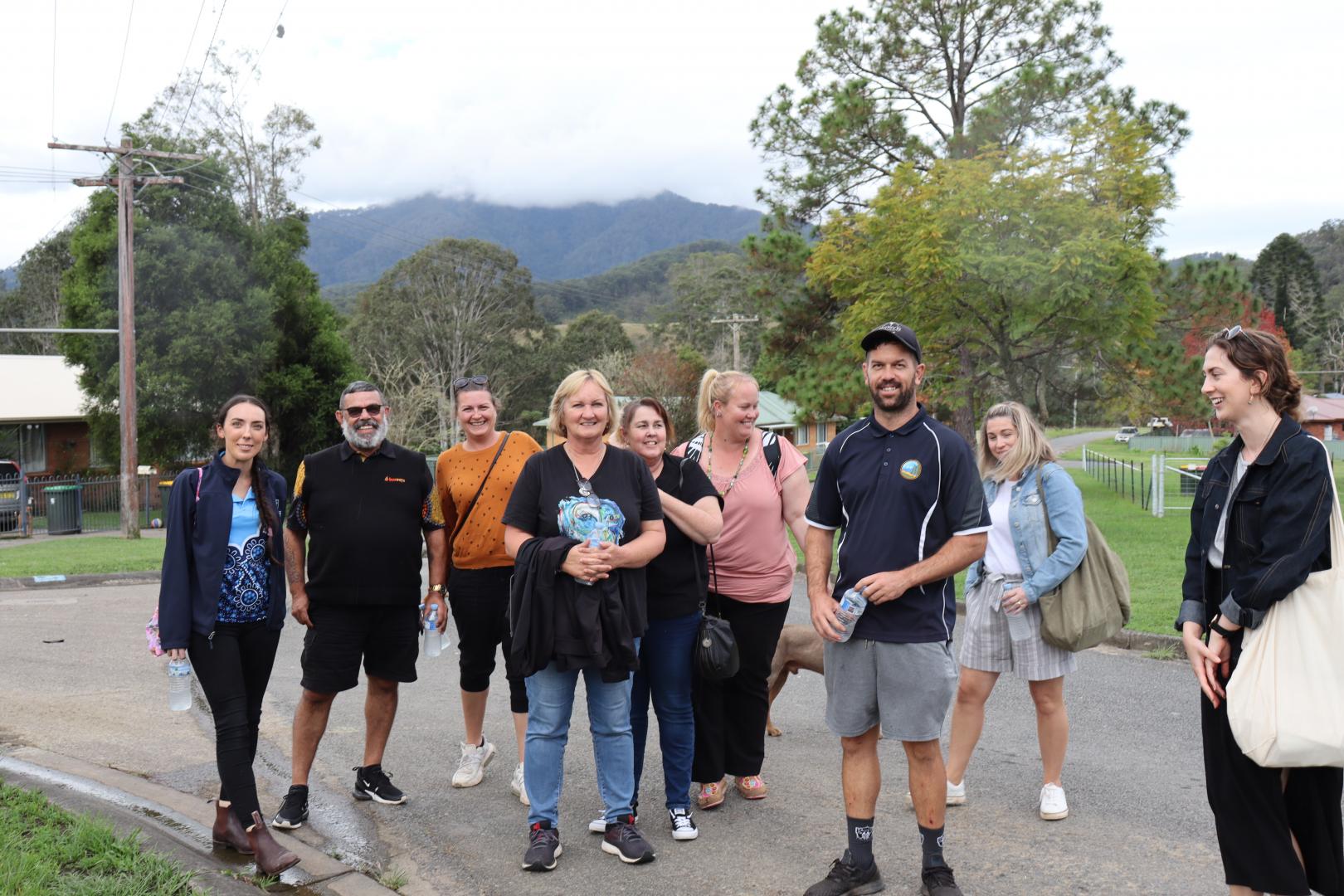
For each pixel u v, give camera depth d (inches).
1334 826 128.4
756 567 197.0
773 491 197.5
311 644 187.6
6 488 999.0
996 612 189.6
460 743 243.0
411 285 2824.8
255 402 170.6
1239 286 911.7
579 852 177.8
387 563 187.3
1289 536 122.1
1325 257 5497.1
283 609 174.7
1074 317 793.6
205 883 150.7
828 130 1037.2
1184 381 895.7
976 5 1055.0
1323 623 122.2
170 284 1263.5
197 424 1306.6
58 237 2630.4
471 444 205.9
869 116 1053.2
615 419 185.8
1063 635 181.3
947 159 832.3
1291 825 130.3
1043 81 945.5
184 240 1282.0
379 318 2790.4
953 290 783.7
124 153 949.8
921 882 162.2
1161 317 921.5
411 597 191.9
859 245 862.5
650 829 189.0
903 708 152.6
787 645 235.8
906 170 805.9
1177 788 205.2
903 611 152.6
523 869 169.3
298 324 1379.2
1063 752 189.5
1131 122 792.9
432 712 273.3
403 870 169.0
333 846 178.9
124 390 932.0
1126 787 206.1
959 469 151.3
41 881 139.9
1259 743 122.2
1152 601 404.5
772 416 2146.9
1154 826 184.9
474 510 201.2
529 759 173.0
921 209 776.3
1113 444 2994.6
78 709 271.3
